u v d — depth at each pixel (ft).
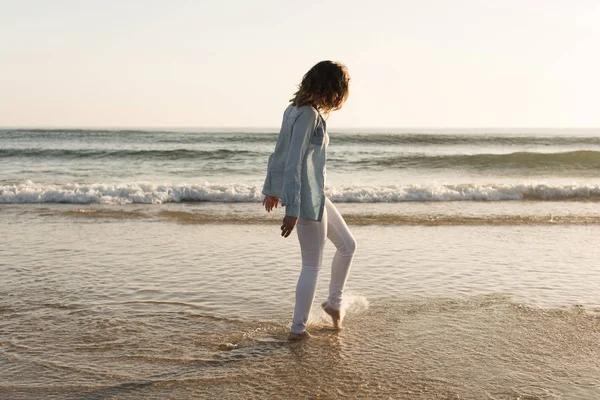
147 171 58.90
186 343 10.87
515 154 68.39
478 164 67.56
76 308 13.00
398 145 123.65
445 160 67.97
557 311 12.98
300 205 10.07
